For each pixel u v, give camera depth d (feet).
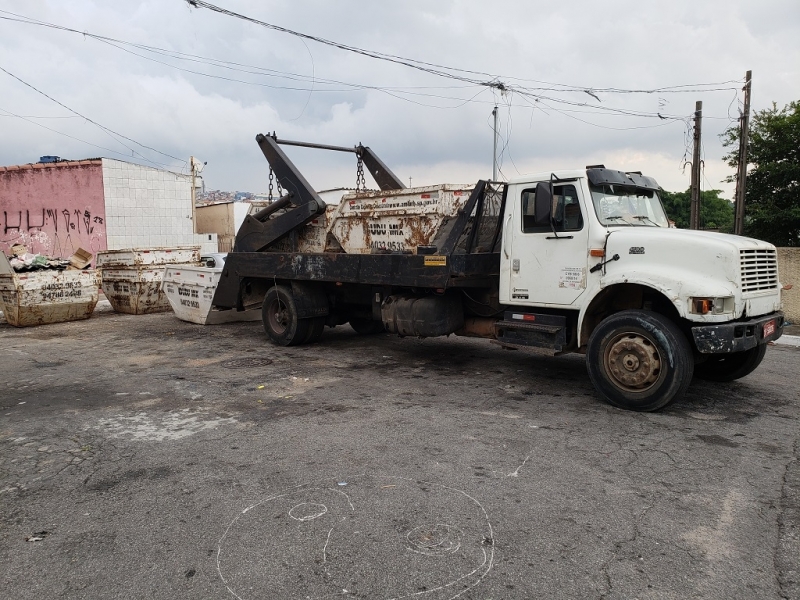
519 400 20.85
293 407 20.24
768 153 64.44
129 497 13.17
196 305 39.96
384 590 9.60
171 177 65.31
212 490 13.48
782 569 10.07
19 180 62.18
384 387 22.94
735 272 17.75
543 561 10.39
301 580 9.90
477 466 14.74
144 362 28.12
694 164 65.05
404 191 26.45
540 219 20.58
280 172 32.09
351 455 15.58
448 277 23.47
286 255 31.17
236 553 10.77
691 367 18.39
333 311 33.27
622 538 11.15
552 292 21.36
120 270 46.44
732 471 14.28
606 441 16.46
